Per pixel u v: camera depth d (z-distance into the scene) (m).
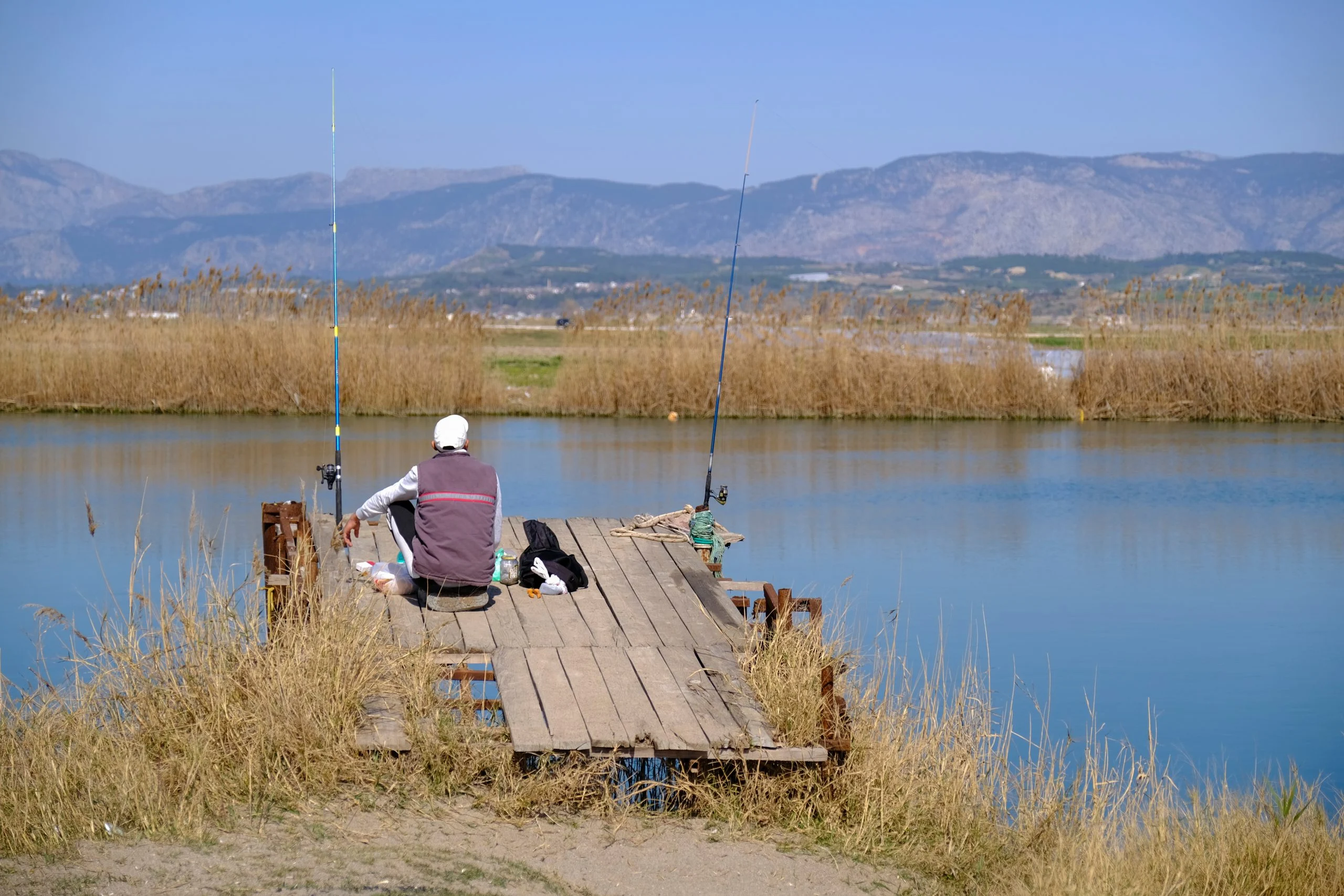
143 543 19.20
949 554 20.00
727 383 36.50
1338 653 15.18
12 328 37.06
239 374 35.56
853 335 37.66
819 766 9.34
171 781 8.70
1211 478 27.25
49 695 9.88
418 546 11.62
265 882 7.57
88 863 7.69
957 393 36.62
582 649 10.73
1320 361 37.31
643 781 9.55
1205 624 16.44
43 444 29.30
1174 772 11.53
